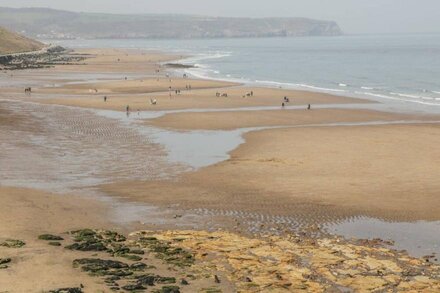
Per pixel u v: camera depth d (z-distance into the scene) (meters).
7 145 53.69
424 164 47.22
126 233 30.86
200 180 42.66
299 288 23.38
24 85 110.44
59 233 30.09
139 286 22.92
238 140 57.97
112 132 61.56
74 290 22.14
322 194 38.88
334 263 26.34
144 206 36.22
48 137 58.03
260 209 35.59
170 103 84.88
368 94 100.56
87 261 25.52
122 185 41.22
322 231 31.56
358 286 23.84
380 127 65.38
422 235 31.12
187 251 27.70
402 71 154.00
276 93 98.56
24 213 33.25
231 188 40.47
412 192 39.31
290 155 50.81
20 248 27.09
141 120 69.44
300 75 147.75
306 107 82.44
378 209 35.69
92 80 124.50
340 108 81.31
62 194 38.50
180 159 49.47
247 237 30.23
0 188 39.03
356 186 40.81
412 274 25.38
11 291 22.08
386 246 29.28
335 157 49.97
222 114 74.50
